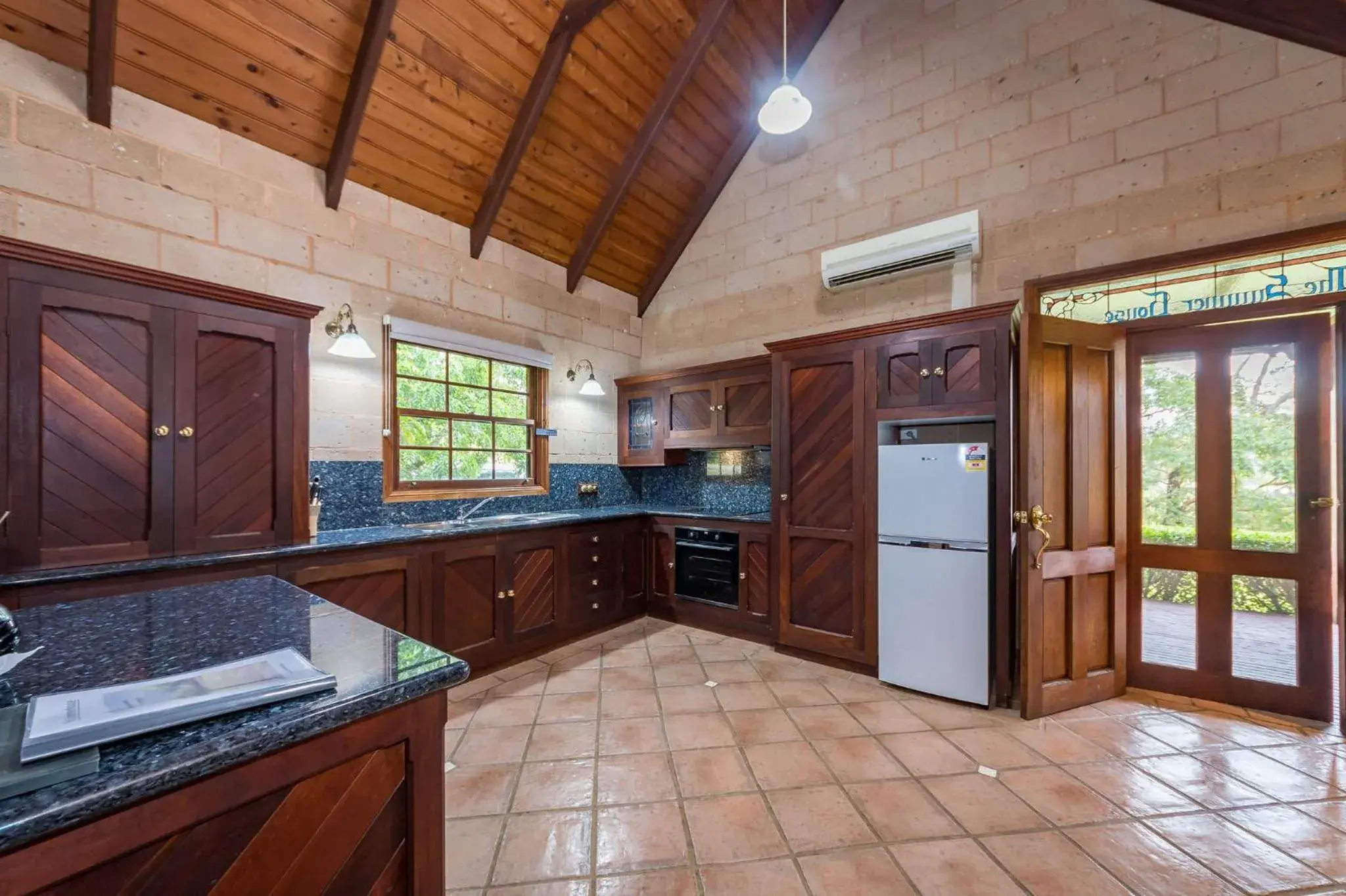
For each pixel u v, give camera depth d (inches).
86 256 75.7
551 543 134.8
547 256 163.0
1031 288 119.3
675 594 157.2
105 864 23.7
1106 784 76.7
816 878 59.8
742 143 164.9
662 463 170.2
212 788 26.6
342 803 31.7
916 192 136.1
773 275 162.1
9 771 22.6
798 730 93.0
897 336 113.9
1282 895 56.7
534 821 69.3
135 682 31.2
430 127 120.3
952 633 104.7
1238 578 103.8
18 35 82.6
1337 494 95.2
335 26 99.4
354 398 120.7
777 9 140.3
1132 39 109.7
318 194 115.6
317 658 36.7
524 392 161.0
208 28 91.1
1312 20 91.0
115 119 91.4
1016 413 106.3
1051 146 118.1
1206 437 107.0
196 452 86.5
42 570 73.0
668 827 68.1
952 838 65.9
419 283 132.5
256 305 93.1
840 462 121.7
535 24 115.1
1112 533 108.3
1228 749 86.5
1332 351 96.4
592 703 104.0
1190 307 107.7
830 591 122.6
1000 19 124.8
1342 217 91.7
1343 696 91.2
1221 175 101.1
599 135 142.9
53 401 74.4
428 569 109.2
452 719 97.7
